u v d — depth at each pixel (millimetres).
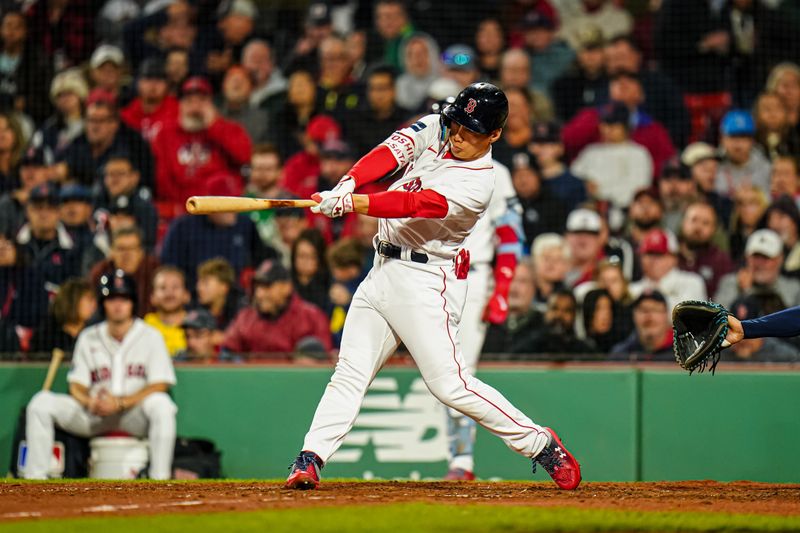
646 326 28078
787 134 34281
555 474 16484
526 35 37875
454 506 13852
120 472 25875
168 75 35844
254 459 26859
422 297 15562
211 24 37844
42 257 30531
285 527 11930
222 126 34250
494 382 26531
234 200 14250
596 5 38625
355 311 16031
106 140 33625
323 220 32312
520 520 12656
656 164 34438
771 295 29969
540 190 32406
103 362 26344
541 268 30500
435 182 15289
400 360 27672
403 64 37406
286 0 38188
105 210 31875
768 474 25891
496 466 26062
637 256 31156
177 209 33688
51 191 31156
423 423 26703
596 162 34250
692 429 26109
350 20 39281
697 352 16344
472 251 22141
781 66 35688
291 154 34750
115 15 38281
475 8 38125
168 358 26656
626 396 26312
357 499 14789
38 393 26781
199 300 30125
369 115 34781
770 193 33125
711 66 35625
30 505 14211
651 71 35844
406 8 37969
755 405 26031
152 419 25906
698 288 30438
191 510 13500
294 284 30109
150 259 30375
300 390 26984
